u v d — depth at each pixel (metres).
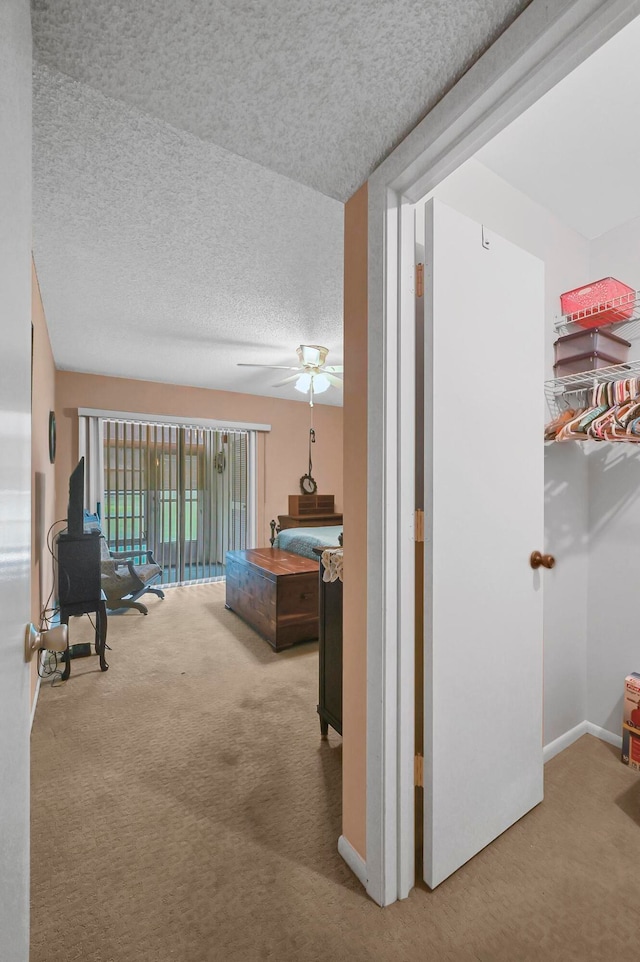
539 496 1.68
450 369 1.36
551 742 2.04
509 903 1.33
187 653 3.29
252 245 2.24
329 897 1.35
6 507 0.54
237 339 3.68
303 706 2.52
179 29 0.93
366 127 1.19
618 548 2.10
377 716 1.33
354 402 1.45
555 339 2.05
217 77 1.04
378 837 1.32
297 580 3.39
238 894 1.36
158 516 5.25
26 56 0.68
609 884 1.39
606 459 2.14
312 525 5.36
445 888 1.37
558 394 2.02
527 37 0.91
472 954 1.19
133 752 2.09
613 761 1.99
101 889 1.38
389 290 1.31
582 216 2.06
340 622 2.05
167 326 3.37
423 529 1.36
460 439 1.40
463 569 1.42
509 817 1.60
